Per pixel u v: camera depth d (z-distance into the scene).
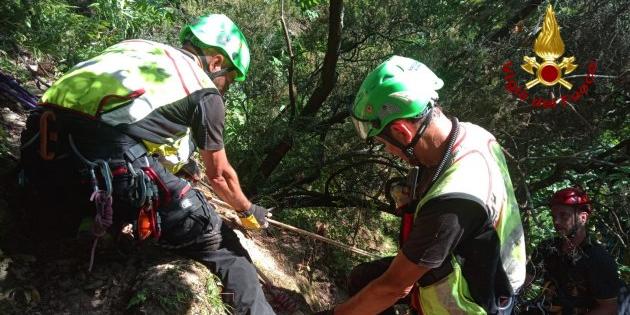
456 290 2.20
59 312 2.67
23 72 4.30
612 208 5.05
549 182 4.98
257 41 4.70
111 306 2.77
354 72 4.68
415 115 2.13
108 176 2.49
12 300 2.62
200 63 2.94
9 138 3.42
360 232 4.95
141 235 2.62
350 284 3.09
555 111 4.51
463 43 4.44
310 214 4.76
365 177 4.72
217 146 2.73
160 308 2.77
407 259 2.09
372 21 4.64
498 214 2.14
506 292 2.25
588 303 3.21
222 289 2.97
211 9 4.94
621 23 4.57
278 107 4.66
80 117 2.55
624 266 4.64
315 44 4.90
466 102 4.23
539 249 3.41
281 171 4.70
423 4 4.61
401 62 2.23
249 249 3.79
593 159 4.62
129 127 2.56
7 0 4.41
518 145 4.61
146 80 2.61
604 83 4.62
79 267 2.86
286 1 5.53
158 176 2.65
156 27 5.54
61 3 5.09
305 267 4.19
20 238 2.87
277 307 3.47
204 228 2.86
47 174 2.59
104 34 5.39
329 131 4.66
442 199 2.04
